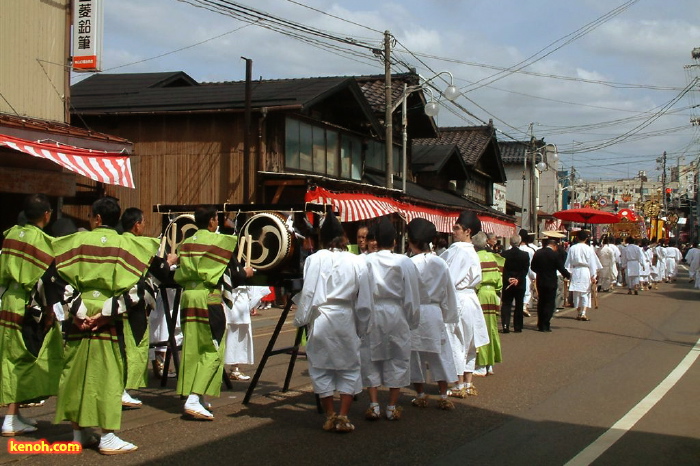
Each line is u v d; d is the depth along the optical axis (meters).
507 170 49.44
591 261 16.44
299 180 17.36
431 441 6.27
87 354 5.64
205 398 7.84
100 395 5.62
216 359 6.83
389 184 20.44
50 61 14.06
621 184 122.12
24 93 13.55
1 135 11.35
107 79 23.80
